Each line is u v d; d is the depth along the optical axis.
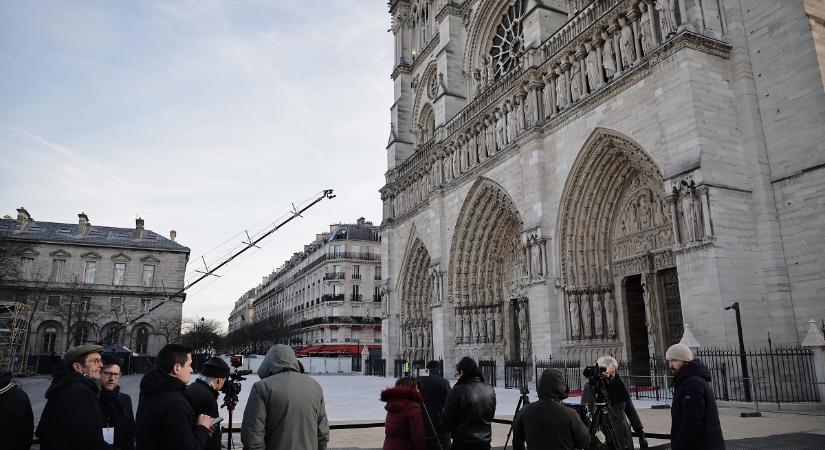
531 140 38.84
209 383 8.04
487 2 52.59
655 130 29.67
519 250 45.38
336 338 97.62
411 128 65.94
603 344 34.53
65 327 84.00
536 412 7.89
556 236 36.69
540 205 37.41
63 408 6.60
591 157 34.75
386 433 9.10
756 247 26.50
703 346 25.09
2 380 6.68
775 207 26.72
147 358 78.75
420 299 57.66
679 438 7.62
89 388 6.99
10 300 80.50
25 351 70.25
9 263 73.25
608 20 33.50
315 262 108.50
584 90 35.47
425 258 57.00
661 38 29.47
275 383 7.47
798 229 25.77
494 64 52.56
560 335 35.69
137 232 95.56
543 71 39.22
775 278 25.91
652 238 33.16
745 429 17.00
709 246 25.30
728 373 23.97
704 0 28.75
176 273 92.56
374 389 41.12
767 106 27.53
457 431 9.01
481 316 47.66
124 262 90.56
